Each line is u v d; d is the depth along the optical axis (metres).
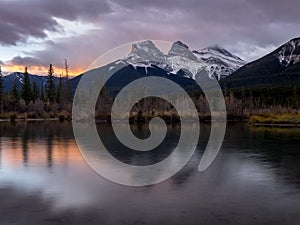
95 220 11.55
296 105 106.00
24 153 26.88
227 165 21.86
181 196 14.37
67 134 45.28
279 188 15.71
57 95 113.12
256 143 35.06
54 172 19.42
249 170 20.16
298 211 12.44
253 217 11.81
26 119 91.06
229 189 15.52
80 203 13.35
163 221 11.44
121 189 15.54
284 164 22.12
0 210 12.56
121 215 12.04
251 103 108.25
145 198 14.02
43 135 43.97
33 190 15.37
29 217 11.85
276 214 12.12
